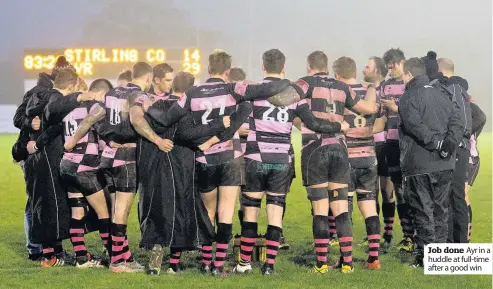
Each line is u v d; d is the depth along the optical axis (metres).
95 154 20.58
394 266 20.77
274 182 19.19
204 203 19.33
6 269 20.58
